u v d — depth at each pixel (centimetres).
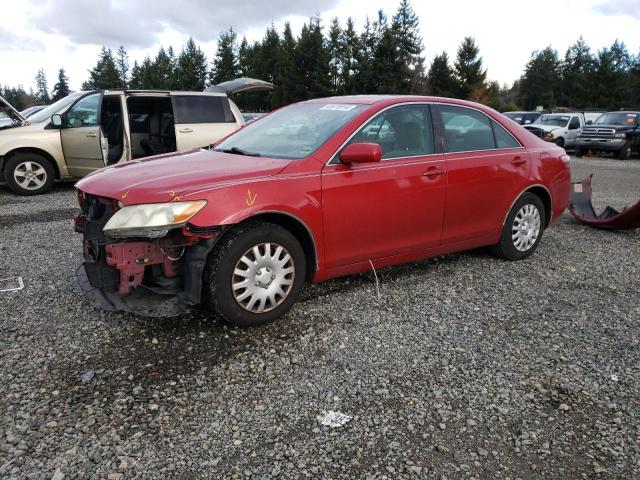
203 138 975
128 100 972
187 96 974
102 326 371
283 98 6003
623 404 297
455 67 6309
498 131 521
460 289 466
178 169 377
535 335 380
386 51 5650
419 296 446
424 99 469
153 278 358
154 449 250
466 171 476
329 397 296
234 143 464
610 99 7031
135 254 337
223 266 349
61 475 230
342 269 416
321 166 389
